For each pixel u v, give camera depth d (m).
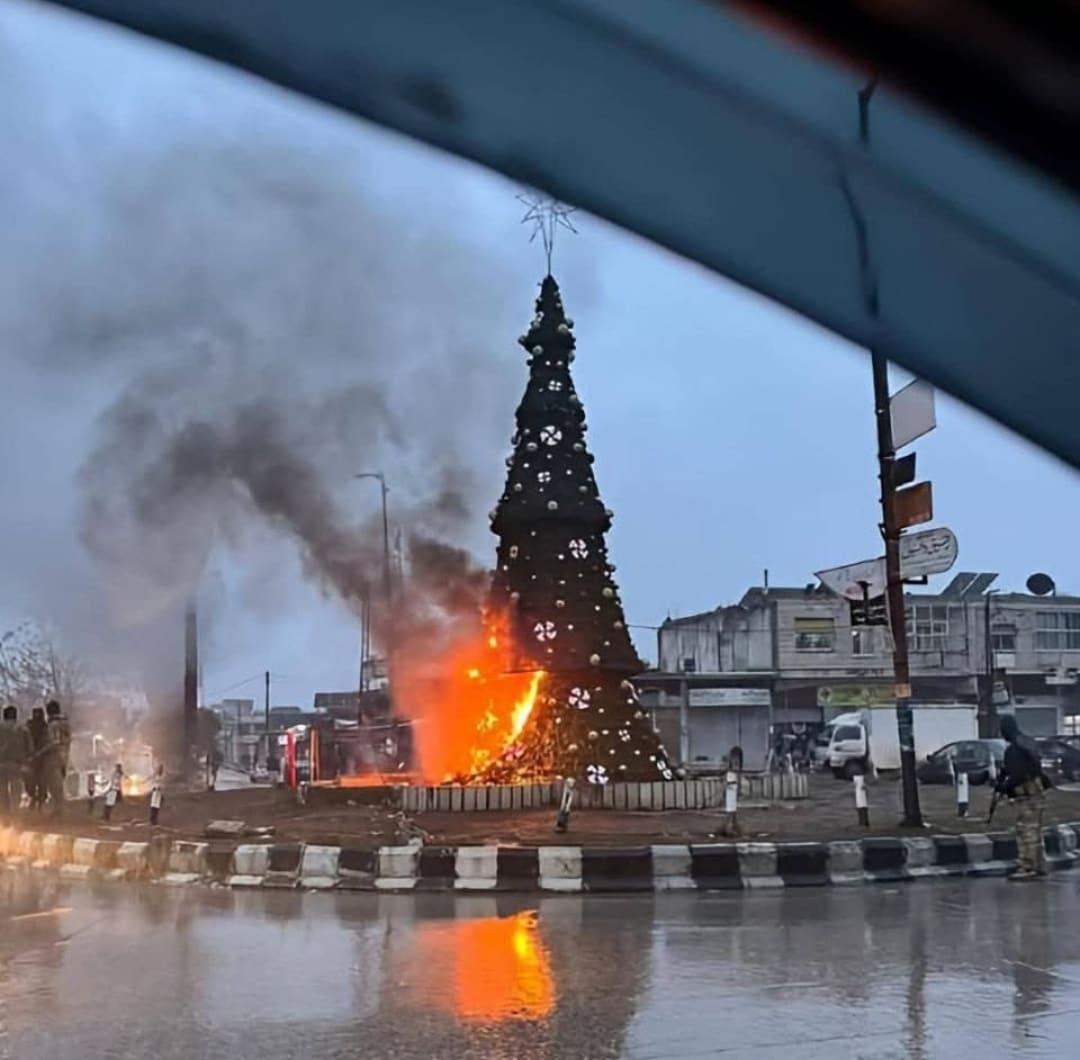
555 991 7.29
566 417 18.88
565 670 17.81
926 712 40.53
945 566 14.28
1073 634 60.53
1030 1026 6.50
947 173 3.58
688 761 52.62
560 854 11.84
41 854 15.05
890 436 14.93
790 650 59.69
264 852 12.61
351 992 7.33
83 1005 7.08
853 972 7.82
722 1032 6.36
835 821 15.48
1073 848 15.09
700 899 11.27
